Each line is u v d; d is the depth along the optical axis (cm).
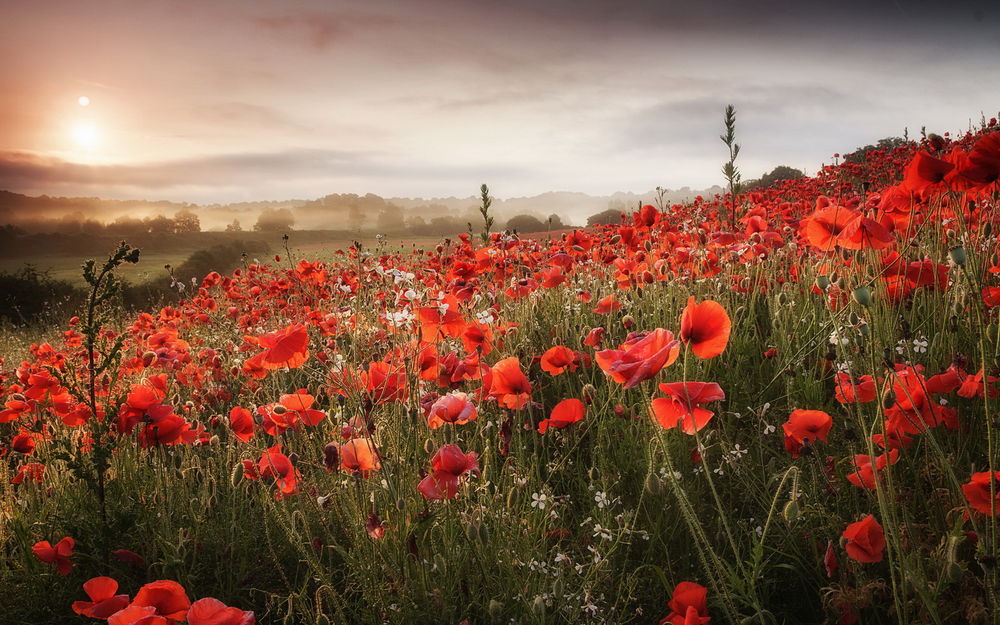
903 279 266
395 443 254
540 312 496
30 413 396
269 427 292
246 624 169
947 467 176
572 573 229
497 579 229
